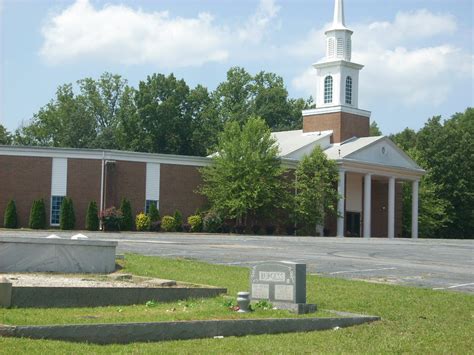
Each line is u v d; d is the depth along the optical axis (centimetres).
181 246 3275
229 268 2227
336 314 1445
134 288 1418
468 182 8119
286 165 6134
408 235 7438
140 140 8556
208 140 8938
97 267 1838
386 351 1209
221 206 5594
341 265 2567
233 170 5600
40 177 5166
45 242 1772
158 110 8600
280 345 1178
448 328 1448
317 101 6919
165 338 1151
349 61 6800
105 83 9894
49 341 1024
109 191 5278
